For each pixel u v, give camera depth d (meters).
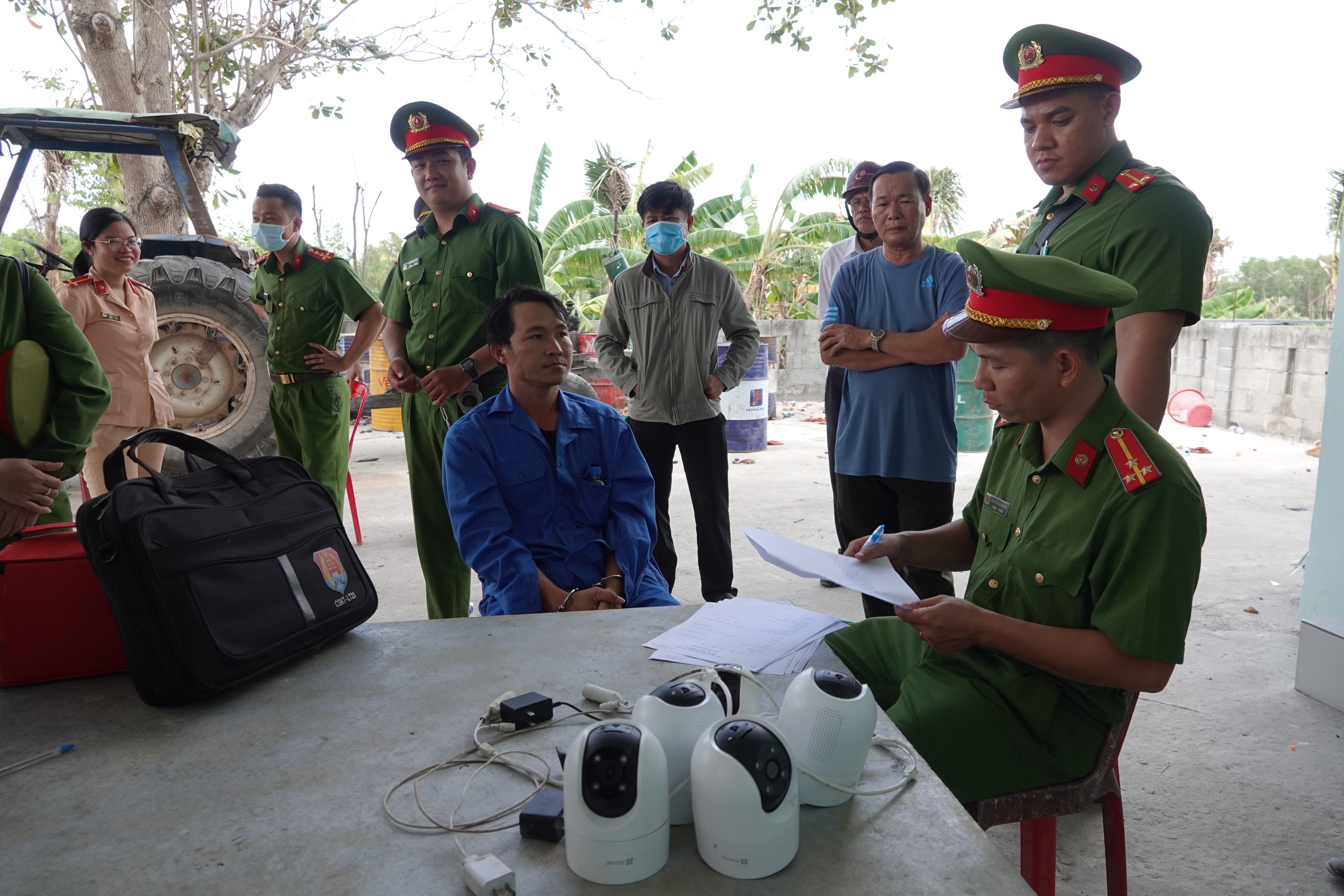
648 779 0.87
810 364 11.10
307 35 9.34
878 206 2.74
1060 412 1.36
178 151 5.39
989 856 0.91
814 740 0.99
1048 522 1.39
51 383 1.84
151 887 0.87
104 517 1.25
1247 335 8.53
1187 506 1.23
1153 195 1.79
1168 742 2.40
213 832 0.96
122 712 1.28
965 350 2.58
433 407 2.95
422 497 3.03
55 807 1.02
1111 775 1.39
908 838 0.94
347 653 1.48
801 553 1.57
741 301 3.55
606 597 1.91
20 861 0.91
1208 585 3.72
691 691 1.02
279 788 1.05
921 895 0.84
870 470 2.84
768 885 0.86
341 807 1.01
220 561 1.34
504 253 2.90
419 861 0.91
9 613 1.36
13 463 1.72
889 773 1.08
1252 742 2.39
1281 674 2.83
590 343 6.94
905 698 1.42
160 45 8.10
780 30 7.91
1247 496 5.50
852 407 2.88
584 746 0.89
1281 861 1.87
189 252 5.68
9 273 1.78
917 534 1.71
